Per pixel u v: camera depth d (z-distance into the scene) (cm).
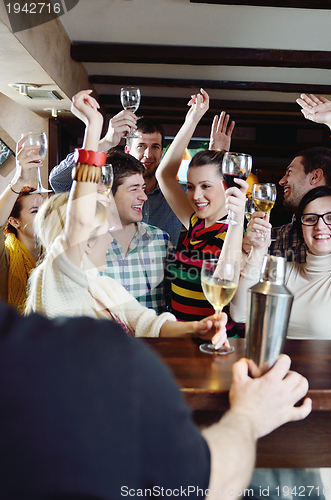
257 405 63
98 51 441
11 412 36
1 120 515
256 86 559
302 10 349
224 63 452
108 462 38
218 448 52
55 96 428
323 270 144
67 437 36
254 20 372
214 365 88
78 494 36
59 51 394
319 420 81
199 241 147
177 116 716
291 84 560
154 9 355
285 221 811
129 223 135
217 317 103
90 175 82
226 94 625
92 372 39
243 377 67
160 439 41
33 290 81
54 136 525
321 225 139
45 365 38
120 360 40
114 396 39
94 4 348
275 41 418
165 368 44
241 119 726
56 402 37
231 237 119
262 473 92
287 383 66
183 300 138
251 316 69
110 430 38
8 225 204
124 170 133
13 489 36
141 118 270
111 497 38
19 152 180
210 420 78
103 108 674
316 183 263
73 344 39
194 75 543
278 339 67
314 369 87
